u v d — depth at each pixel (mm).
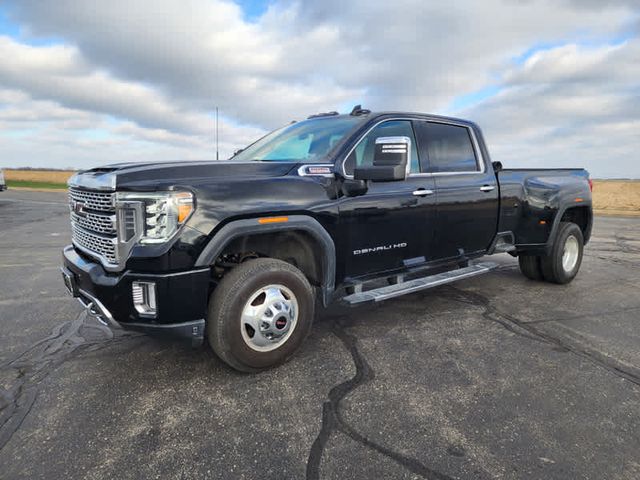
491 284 5812
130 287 2734
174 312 2732
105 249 2934
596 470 2109
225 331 2910
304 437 2379
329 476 2070
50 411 2631
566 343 3715
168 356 3406
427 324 4176
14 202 20281
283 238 3465
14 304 4758
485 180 4797
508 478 2055
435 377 3076
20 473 2090
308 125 4352
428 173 4273
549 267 5598
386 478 2055
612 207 22219
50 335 3844
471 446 2295
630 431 2436
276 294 3084
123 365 3252
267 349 3096
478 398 2791
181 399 2773
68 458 2201
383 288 3938
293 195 3178
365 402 2740
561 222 5836
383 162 3270
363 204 3646
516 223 5199
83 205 3246
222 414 2605
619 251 8648
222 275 3318
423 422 2521
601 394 2848
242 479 2053
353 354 3467
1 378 3043
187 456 2221
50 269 6578
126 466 2143
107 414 2602
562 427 2469
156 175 2826
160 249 2680
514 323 4219
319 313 4496
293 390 2893
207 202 2801
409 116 4246
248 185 3008
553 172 5703
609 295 5270
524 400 2766
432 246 4324
